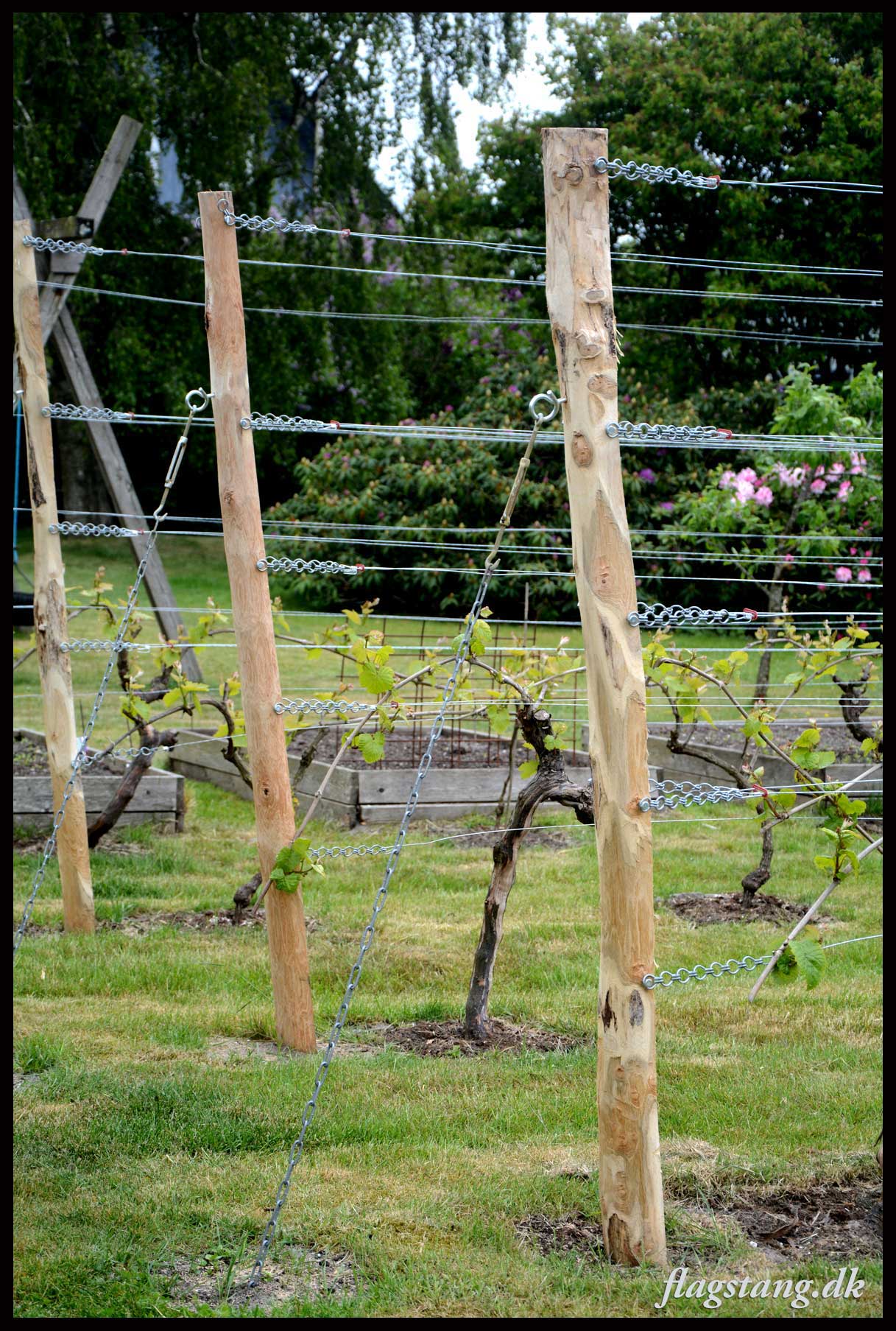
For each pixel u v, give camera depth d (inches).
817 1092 167.3
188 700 269.7
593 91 893.8
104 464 456.8
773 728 380.5
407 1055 182.1
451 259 960.3
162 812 314.7
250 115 786.8
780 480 390.6
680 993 209.0
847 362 861.8
